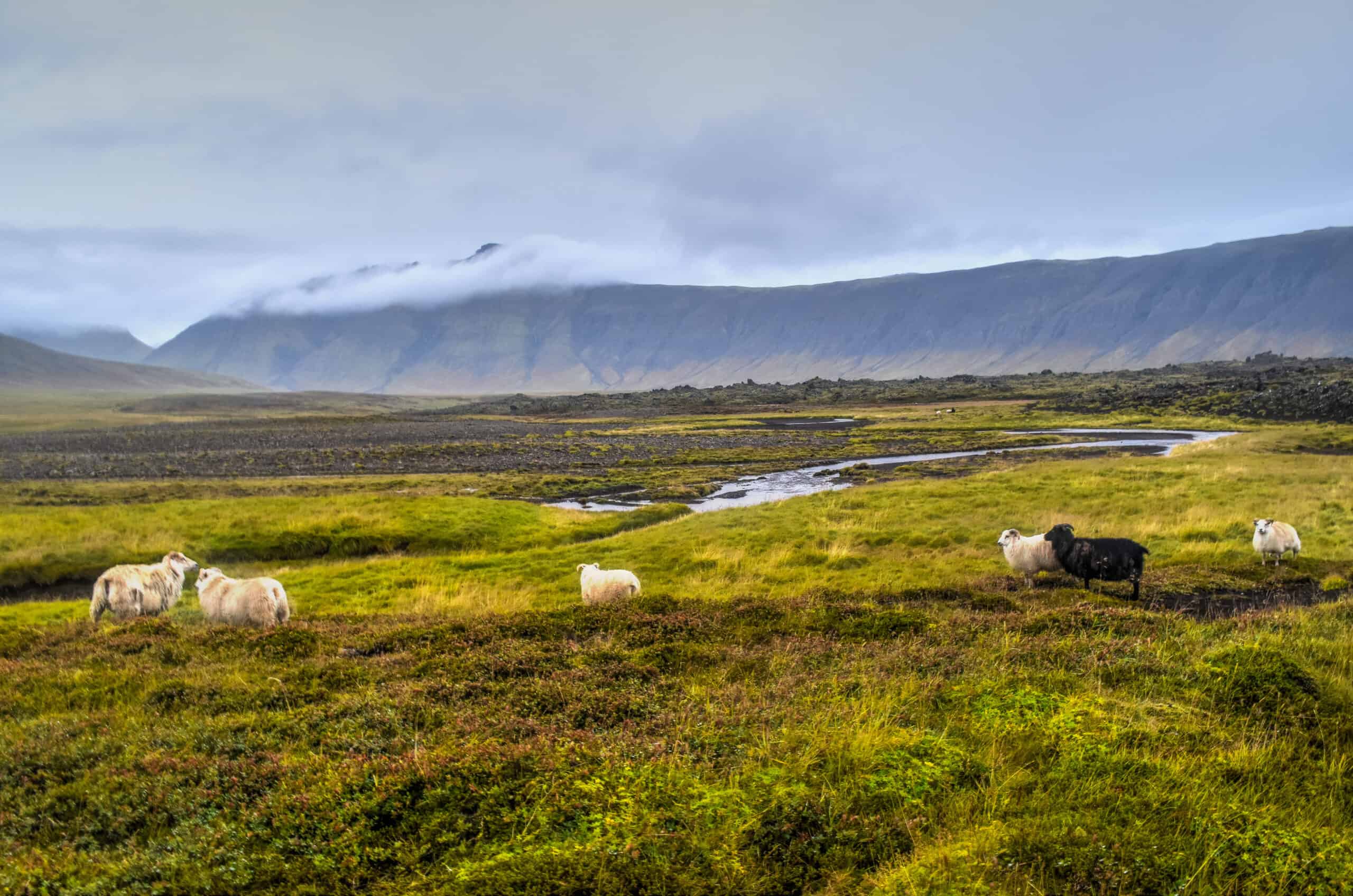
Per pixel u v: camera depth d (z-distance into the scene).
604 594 16.11
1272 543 18.47
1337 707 7.26
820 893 4.84
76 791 7.02
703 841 5.25
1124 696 7.82
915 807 5.62
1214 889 4.61
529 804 6.01
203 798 6.62
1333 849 4.78
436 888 5.00
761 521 29.61
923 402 178.88
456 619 12.94
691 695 8.47
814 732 6.88
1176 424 95.25
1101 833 5.08
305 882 5.40
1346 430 65.81
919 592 14.62
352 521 32.12
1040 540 16.41
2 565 25.39
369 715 8.23
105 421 181.00
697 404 199.00
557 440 98.00
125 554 27.14
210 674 10.34
